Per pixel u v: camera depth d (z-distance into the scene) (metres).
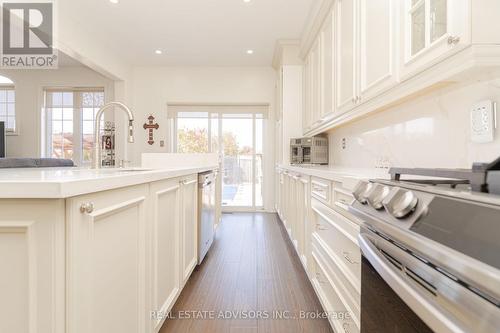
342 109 2.24
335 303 1.43
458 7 0.99
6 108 5.63
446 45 1.05
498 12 0.95
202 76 5.44
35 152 5.47
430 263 0.53
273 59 5.02
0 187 0.71
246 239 3.55
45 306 0.73
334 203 1.43
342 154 3.06
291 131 4.23
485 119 1.13
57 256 0.74
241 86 5.43
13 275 0.74
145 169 2.11
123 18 3.59
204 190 2.66
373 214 0.79
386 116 2.00
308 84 3.79
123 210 1.08
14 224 0.73
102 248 0.94
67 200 0.76
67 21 3.46
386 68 1.51
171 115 5.50
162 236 1.51
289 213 3.15
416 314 0.55
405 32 1.32
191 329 1.68
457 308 0.44
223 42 4.33
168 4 3.28
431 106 1.49
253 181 5.54
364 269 0.92
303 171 2.17
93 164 1.93
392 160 1.91
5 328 0.75
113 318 1.01
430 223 0.54
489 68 1.04
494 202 0.44
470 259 0.41
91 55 4.00
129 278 1.13
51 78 5.48
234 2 3.24
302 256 2.32
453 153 1.33
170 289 1.66
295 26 3.79
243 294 2.11
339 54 2.33
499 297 0.35
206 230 2.77
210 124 5.53
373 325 0.84
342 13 2.26
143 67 5.43
